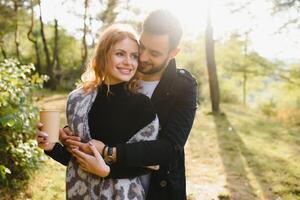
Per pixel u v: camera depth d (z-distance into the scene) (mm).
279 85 21203
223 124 12953
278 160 8344
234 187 6547
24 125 4590
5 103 4148
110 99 1914
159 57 1934
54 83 22922
